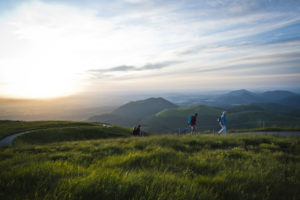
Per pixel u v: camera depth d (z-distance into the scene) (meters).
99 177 2.98
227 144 8.78
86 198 2.44
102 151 7.27
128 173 3.47
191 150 7.55
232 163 4.88
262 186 3.17
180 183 3.04
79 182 2.78
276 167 4.41
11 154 7.72
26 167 3.69
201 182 3.28
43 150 9.10
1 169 3.56
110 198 2.48
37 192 2.48
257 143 8.91
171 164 4.65
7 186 2.64
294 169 4.34
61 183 2.79
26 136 32.25
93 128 48.66
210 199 2.54
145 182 3.00
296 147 7.51
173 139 9.78
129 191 2.68
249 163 4.85
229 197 2.74
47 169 3.53
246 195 2.78
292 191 3.05
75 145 10.34
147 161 4.85
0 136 30.84
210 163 4.64
